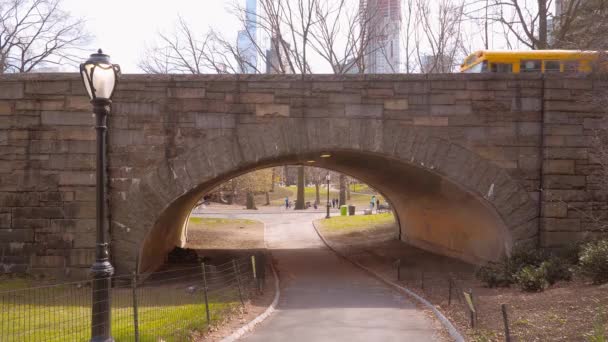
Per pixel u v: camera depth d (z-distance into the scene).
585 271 11.77
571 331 8.10
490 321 9.77
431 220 23.95
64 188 14.50
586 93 15.08
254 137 14.91
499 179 15.36
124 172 14.63
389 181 23.95
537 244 15.40
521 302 10.95
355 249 26.61
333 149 15.13
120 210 14.58
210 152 14.81
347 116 15.14
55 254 14.40
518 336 8.41
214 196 58.81
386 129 15.20
